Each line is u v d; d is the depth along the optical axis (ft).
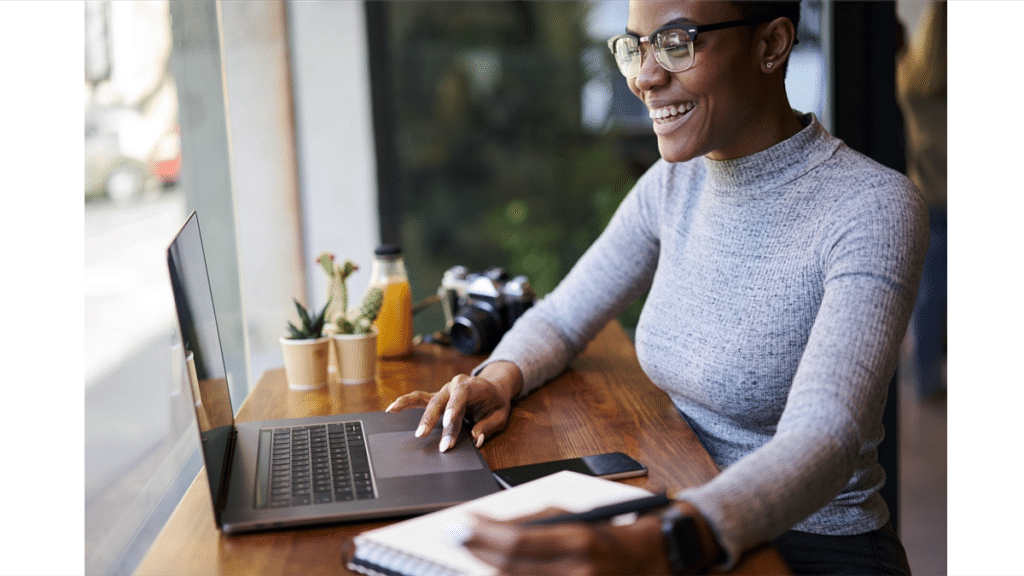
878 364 2.67
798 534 3.58
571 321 4.47
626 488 2.56
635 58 3.52
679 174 4.13
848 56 5.74
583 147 16.25
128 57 4.14
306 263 8.72
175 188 4.65
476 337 5.06
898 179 3.23
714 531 2.13
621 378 4.39
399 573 2.13
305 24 8.88
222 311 5.32
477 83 15.76
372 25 9.24
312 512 2.55
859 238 3.06
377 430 3.39
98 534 3.37
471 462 2.99
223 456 2.94
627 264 4.44
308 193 9.16
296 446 3.19
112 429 3.58
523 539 1.95
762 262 3.50
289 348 4.31
